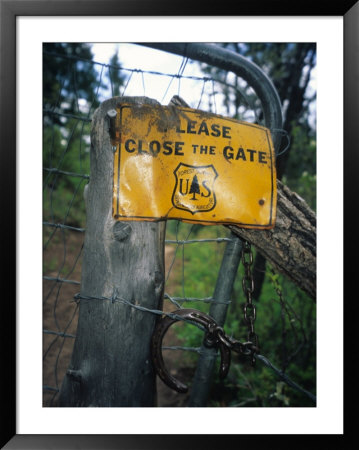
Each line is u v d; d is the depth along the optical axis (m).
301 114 3.26
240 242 1.34
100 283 1.12
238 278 3.14
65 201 6.40
